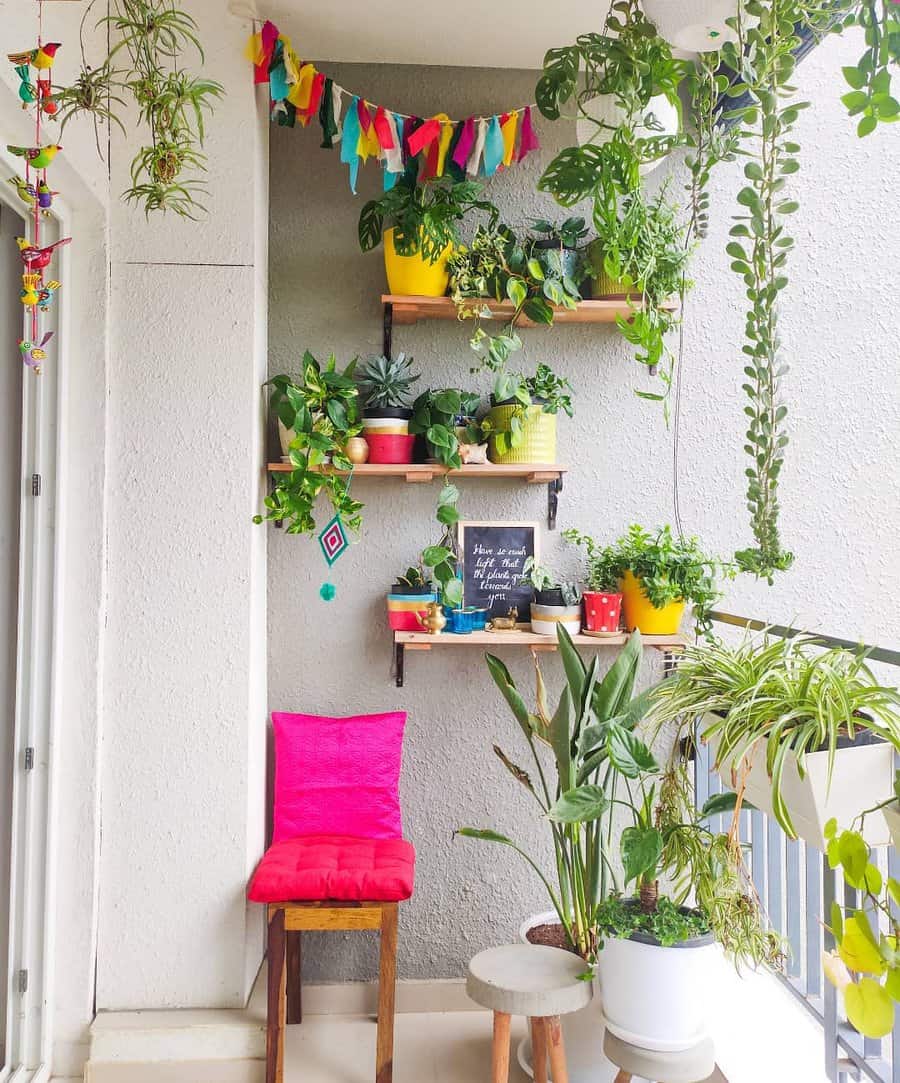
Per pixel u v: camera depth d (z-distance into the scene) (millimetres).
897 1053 1781
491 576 2846
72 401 2441
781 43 1385
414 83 2859
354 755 2635
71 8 2104
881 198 3062
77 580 2424
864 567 3029
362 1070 2391
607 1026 2035
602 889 2361
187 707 2465
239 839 2461
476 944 2824
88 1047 2350
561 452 2891
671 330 2600
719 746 1601
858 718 1436
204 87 1828
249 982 2502
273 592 2811
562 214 2883
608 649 2861
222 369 2502
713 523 2932
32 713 2344
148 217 2439
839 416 3035
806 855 2311
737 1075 2082
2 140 1918
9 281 2420
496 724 2852
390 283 2676
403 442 2658
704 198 1852
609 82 1656
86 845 2391
